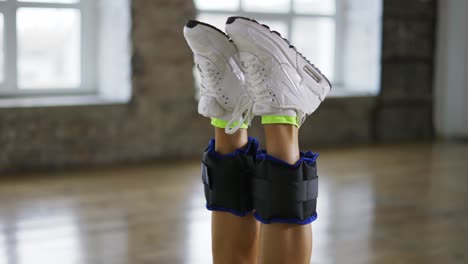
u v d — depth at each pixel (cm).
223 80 140
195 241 268
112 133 432
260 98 130
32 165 408
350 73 565
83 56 460
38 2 436
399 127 559
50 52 448
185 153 461
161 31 439
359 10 550
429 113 575
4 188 360
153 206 323
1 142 398
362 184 381
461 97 573
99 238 270
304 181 129
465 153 497
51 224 289
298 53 131
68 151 419
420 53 559
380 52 535
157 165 431
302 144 514
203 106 143
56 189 358
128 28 429
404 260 247
